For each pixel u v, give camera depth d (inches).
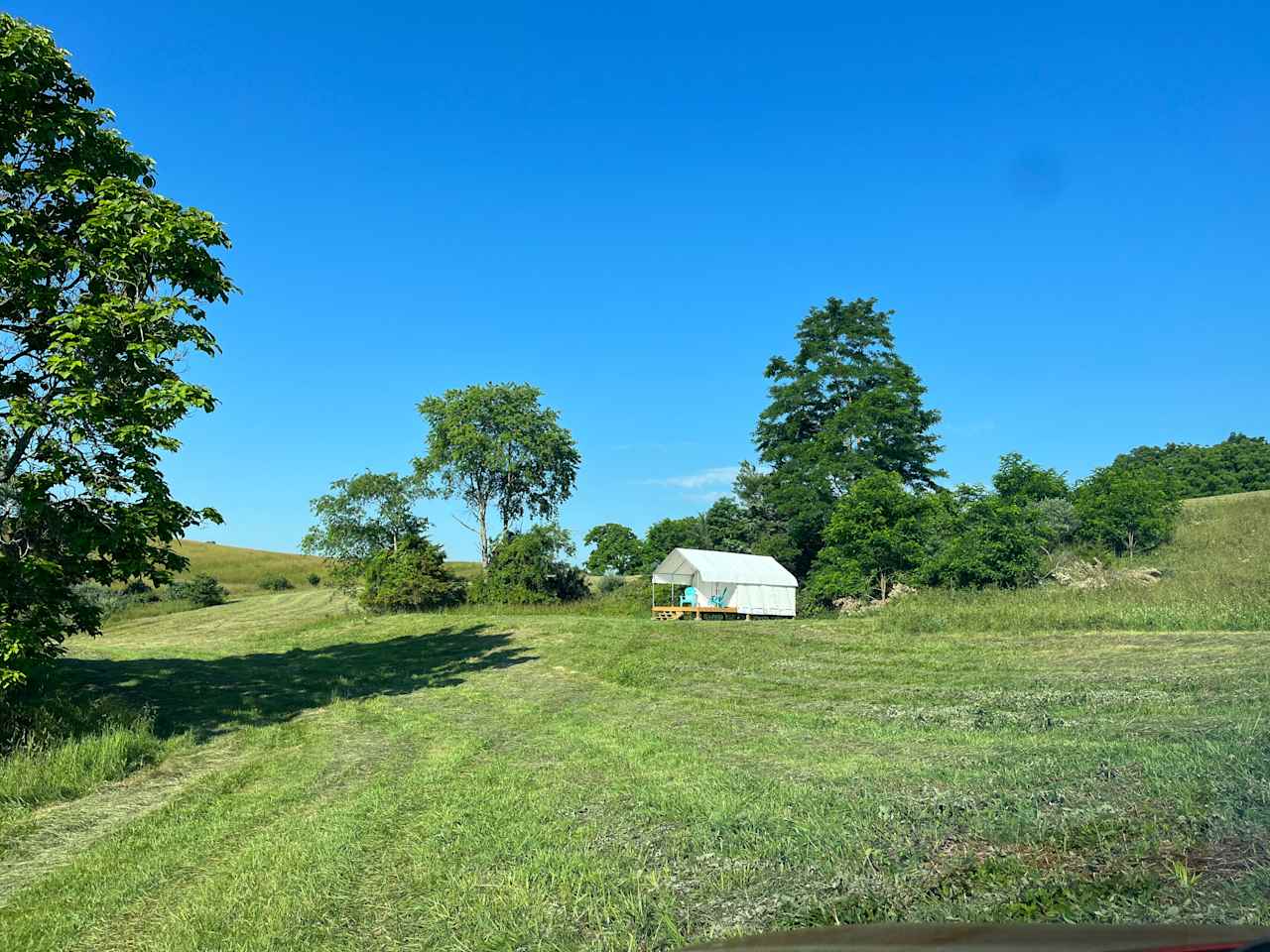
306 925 203.3
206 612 1894.7
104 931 216.5
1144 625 765.3
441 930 190.7
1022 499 1368.1
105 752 422.0
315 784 379.2
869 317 1898.4
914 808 240.7
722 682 648.4
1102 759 277.7
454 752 429.7
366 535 1654.8
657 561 2081.7
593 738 444.5
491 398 1894.7
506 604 1601.9
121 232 480.7
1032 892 159.9
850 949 121.0
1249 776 222.2
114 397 476.4
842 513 1387.8
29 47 473.4
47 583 461.4
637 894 195.8
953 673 607.8
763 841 226.1
